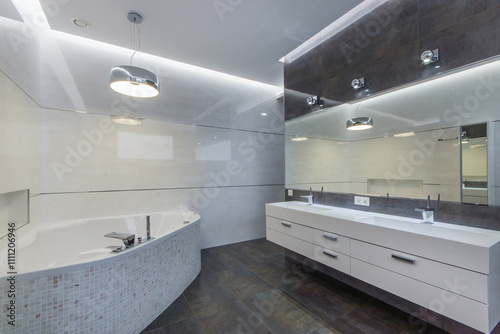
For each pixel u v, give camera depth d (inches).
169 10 83.6
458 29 65.4
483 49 60.6
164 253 80.8
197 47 109.3
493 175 60.5
